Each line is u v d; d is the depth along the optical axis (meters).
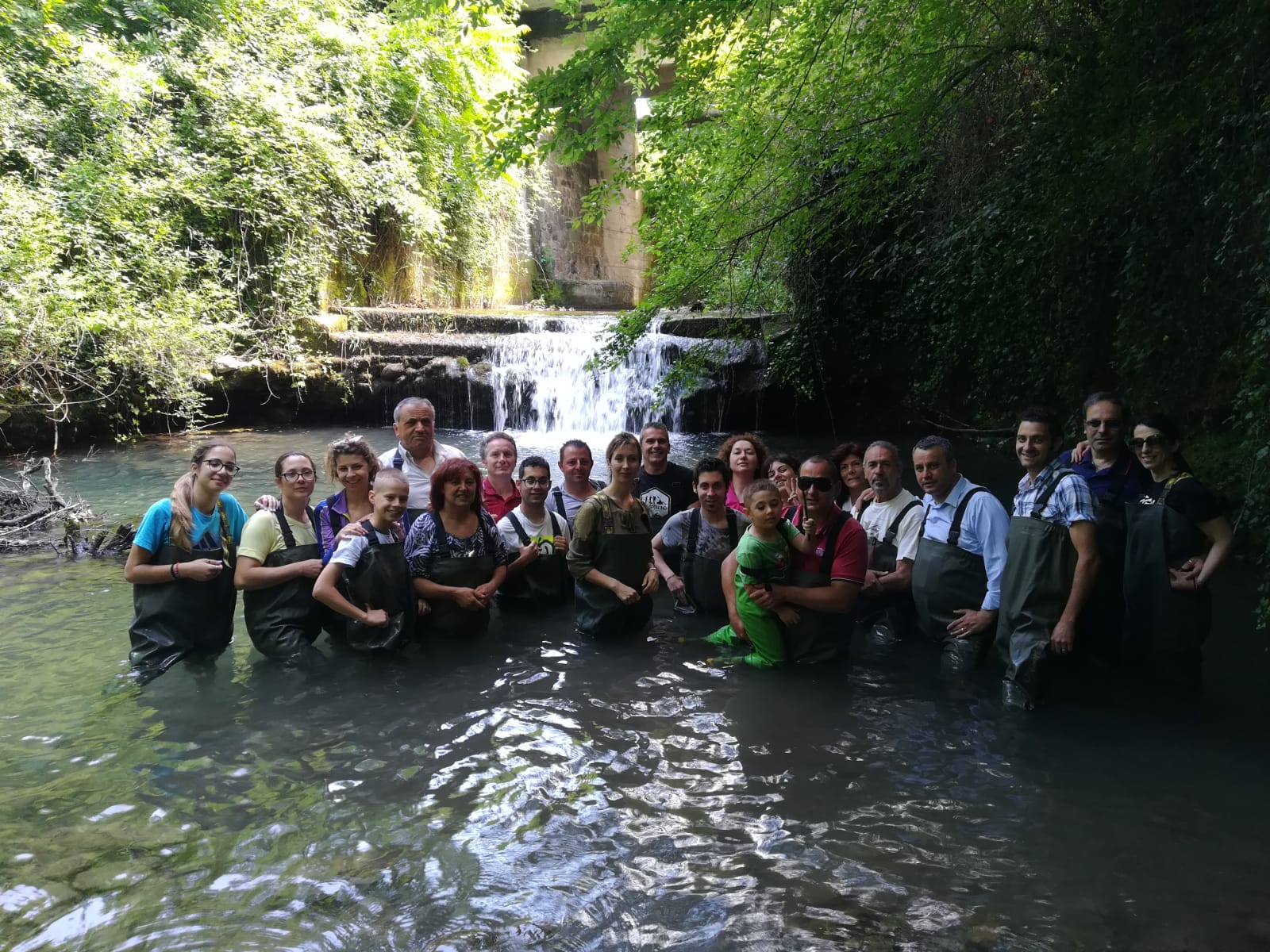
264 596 4.62
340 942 2.45
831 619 4.49
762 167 8.78
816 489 4.36
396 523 4.73
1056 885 2.68
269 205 14.37
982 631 4.45
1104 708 3.95
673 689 4.24
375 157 16.59
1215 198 4.85
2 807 3.17
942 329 9.64
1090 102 6.00
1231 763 3.45
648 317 9.02
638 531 4.97
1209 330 5.62
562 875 2.77
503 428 14.16
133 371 12.03
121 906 2.60
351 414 14.45
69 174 12.02
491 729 3.82
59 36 12.45
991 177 8.20
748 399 13.22
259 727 3.84
